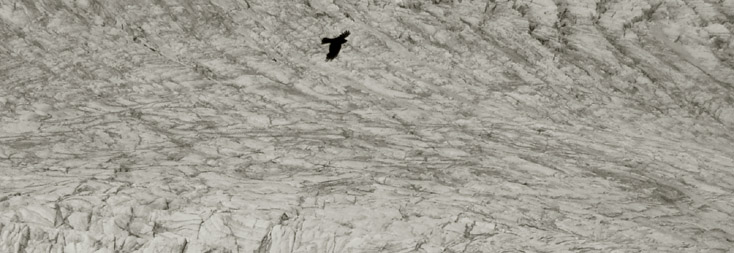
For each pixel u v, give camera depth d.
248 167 31.52
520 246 27.47
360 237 27.14
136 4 39.47
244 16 40.38
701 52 43.53
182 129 33.84
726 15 45.25
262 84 37.22
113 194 27.88
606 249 27.62
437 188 31.03
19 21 37.31
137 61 37.09
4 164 30.05
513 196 31.11
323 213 28.05
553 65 41.19
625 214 30.88
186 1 40.09
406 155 33.50
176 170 30.56
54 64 36.16
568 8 45.00
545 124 37.31
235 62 38.16
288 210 27.94
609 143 36.38
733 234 30.38
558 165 33.94
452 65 40.22
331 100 37.12
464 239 27.72
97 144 32.19
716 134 38.41
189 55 38.03
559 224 29.59
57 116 33.66
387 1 42.97
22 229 25.78
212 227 26.88
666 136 37.69
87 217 26.59
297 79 37.88
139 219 27.00
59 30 37.53
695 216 31.36
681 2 46.00
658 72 41.81
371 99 37.53
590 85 40.38
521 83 39.81
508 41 42.12
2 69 35.44
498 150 34.62
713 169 35.12
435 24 41.97
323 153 32.97
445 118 36.88
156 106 35.12
